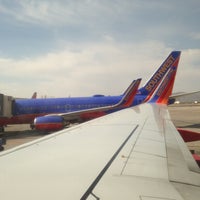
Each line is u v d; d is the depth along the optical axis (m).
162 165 2.66
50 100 24.41
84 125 5.72
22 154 3.01
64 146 3.48
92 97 25.55
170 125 5.67
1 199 1.60
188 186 2.10
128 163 2.62
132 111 8.77
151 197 1.72
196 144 15.12
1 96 21.20
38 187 1.84
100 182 1.98
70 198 1.62
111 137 4.13
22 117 23.33
